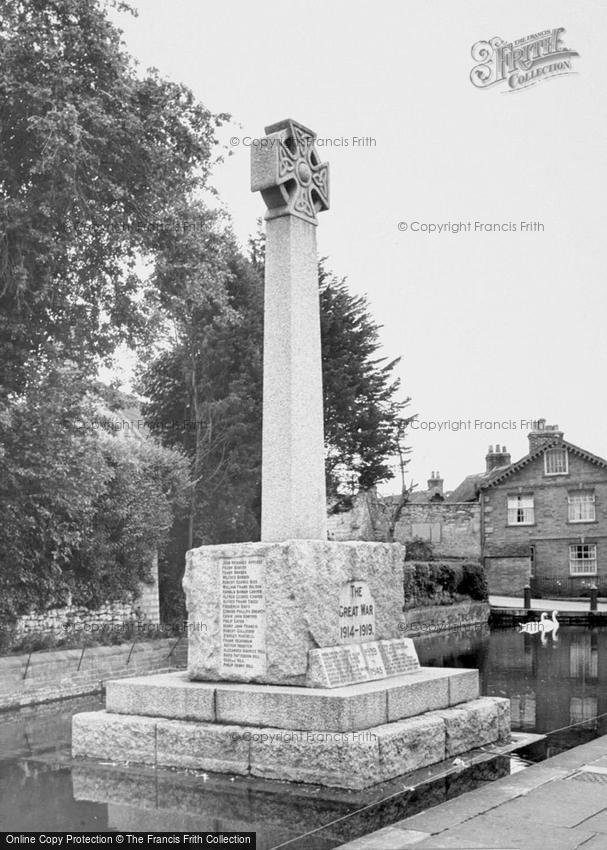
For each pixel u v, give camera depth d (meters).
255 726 7.95
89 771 8.12
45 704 14.30
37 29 16.14
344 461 32.22
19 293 16.53
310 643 8.29
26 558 17.39
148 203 18.59
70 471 17.09
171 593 25.16
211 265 20.25
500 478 50.56
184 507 25.72
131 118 17.08
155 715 8.62
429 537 49.56
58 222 17.25
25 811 6.77
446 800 6.73
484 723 8.97
